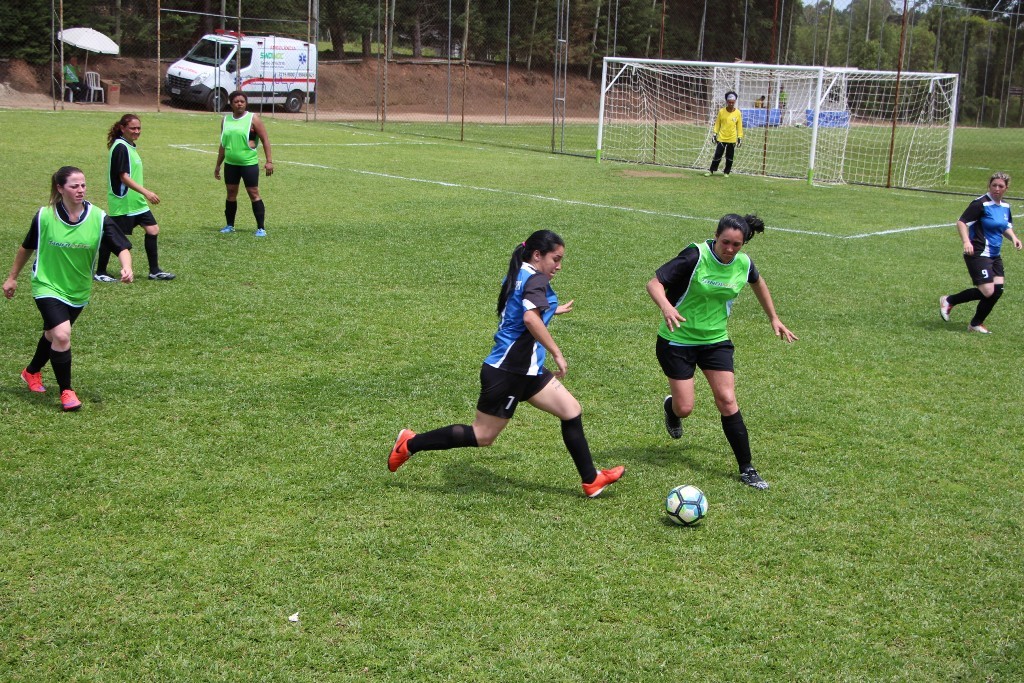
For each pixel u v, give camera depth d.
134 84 37.06
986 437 6.34
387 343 7.97
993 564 4.59
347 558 4.42
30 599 3.99
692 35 49.28
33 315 8.27
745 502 5.20
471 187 18.09
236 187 12.27
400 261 11.17
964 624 4.05
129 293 9.24
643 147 30.12
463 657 3.70
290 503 4.99
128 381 6.77
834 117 31.03
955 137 43.84
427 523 4.81
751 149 32.44
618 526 4.86
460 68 46.12
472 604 4.06
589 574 4.35
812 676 3.67
